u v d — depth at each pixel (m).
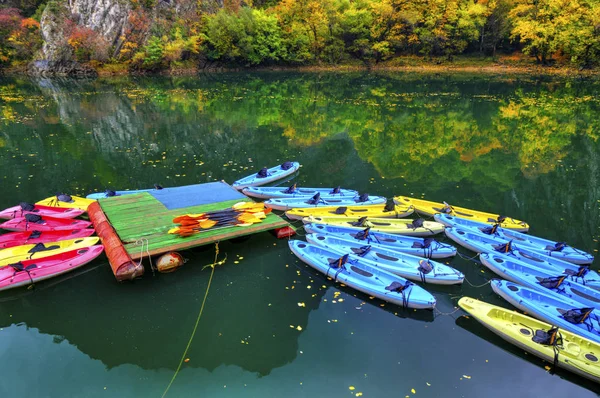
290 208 12.22
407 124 24.78
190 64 55.22
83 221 10.92
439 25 55.44
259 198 13.26
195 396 6.32
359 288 8.69
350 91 38.16
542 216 12.74
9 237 9.93
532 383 6.71
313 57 59.19
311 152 19.16
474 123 24.94
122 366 6.88
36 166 16.48
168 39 53.91
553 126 23.98
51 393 6.38
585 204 13.63
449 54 57.34
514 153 19.14
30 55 51.66
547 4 50.09
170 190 12.58
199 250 10.12
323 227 10.88
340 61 60.62
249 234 10.41
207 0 59.59
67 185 14.58
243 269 9.49
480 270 9.76
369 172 16.62
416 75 50.53
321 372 6.79
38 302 8.35
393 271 9.25
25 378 6.62
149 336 7.52
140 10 53.31
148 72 53.50
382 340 7.53
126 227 10.00
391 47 59.28
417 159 18.28
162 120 25.11
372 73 53.66
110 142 20.14
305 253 9.59
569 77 45.47
